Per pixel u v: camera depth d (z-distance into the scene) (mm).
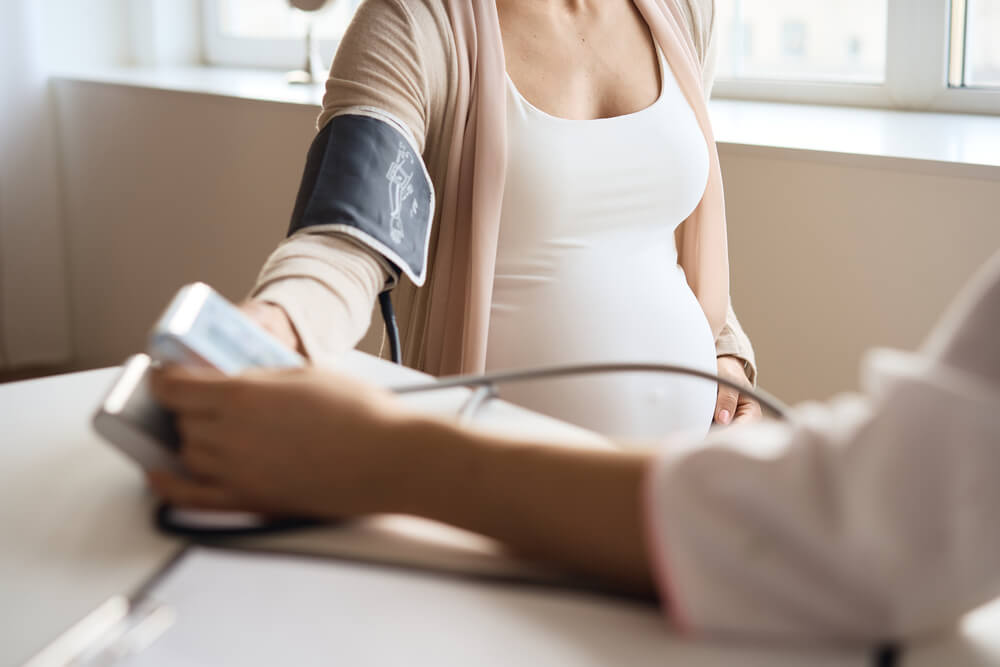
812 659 427
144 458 565
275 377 560
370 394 555
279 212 2439
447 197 1229
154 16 3256
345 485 529
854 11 2119
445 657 432
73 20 3127
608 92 1322
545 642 443
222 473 551
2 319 3092
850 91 2135
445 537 546
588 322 1232
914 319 1566
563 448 503
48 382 801
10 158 2992
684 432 1268
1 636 457
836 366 1672
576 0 1332
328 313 889
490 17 1227
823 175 1623
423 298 1283
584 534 478
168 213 2762
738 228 1745
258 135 2447
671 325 1271
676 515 446
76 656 432
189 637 446
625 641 442
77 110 2977
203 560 513
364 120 1072
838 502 422
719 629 442
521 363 1232
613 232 1290
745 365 1443
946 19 1960
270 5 3197
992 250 1468
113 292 3021
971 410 393
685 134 1321
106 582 502
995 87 1957
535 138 1238
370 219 989
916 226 1536
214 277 2674
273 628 452
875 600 422
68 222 3107
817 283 1666
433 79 1186
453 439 521
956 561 405
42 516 571
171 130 2684
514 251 1260
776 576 431
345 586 487
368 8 1164
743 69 2330
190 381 567
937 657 427
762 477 437
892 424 409
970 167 1463
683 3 1421
